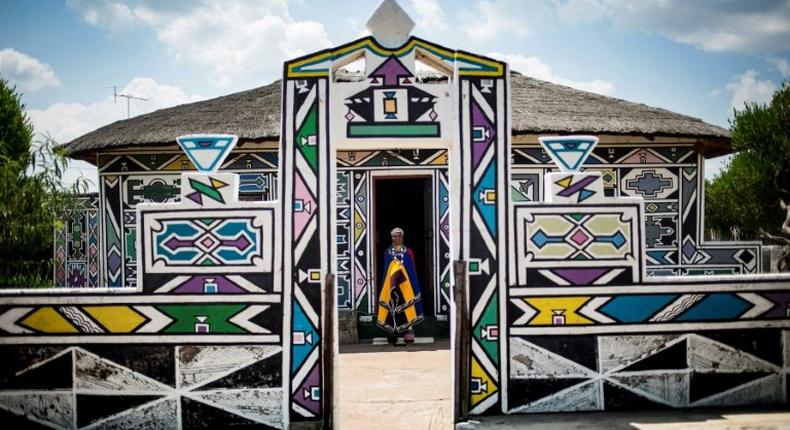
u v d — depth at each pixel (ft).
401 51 19.85
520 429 18.19
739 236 55.36
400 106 19.74
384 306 36.52
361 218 39.37
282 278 19.25
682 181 38.68
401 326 36.32
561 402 19.65
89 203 40.78
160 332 19.26
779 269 39.86
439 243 39.27
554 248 19.76
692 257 38.37
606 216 19.84
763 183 48.37
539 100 41.42
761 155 48.47
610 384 19.74
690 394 19.86
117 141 38.88
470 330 19.58
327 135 19.48
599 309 19.76
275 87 46.39
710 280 19.93
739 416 18.93
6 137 39.75
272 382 19.21
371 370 29.40
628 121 38.29
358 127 19.62
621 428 18.07
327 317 18.75
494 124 19.80
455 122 19.71
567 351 19.70
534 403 19.62
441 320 39.01
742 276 20.01
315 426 19.07
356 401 23.65
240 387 19.20
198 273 19.27
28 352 19.35
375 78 19.75
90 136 42.93
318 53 19.63
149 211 19.36
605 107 40.93
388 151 39.32
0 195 29.66
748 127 49.11
